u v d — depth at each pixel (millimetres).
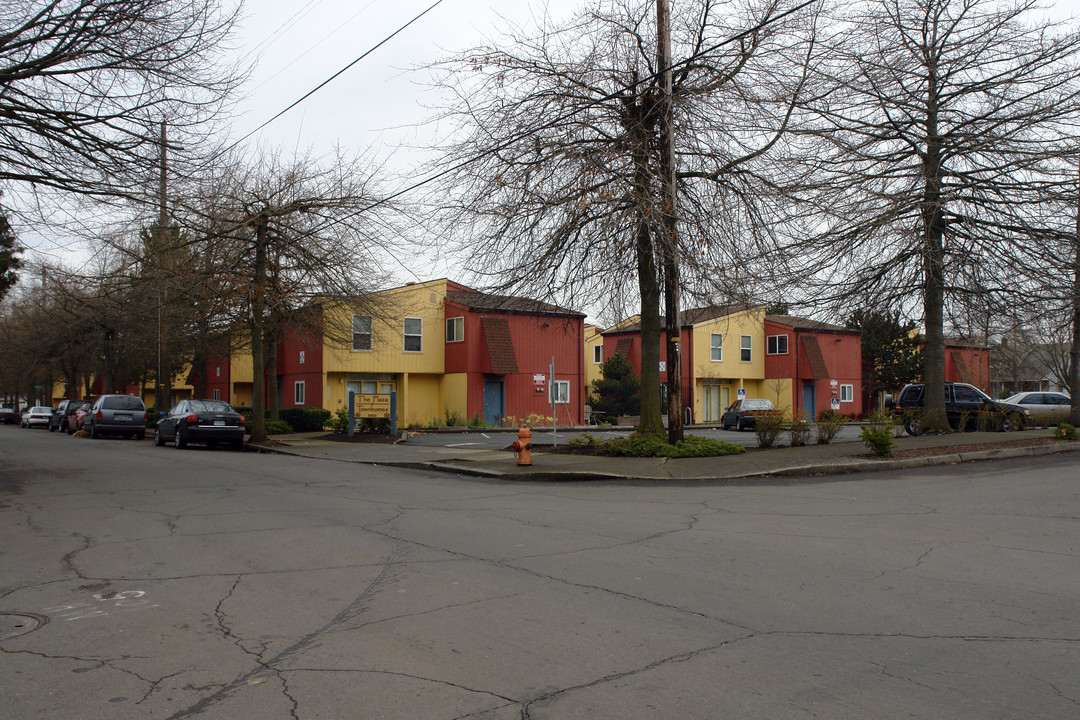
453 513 10625
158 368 33719
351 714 4121
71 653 5078
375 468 17672
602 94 16562
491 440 26250
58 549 8289
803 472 14953
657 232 15391
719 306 16969
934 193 19547
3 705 4246
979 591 6434
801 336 46031
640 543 8445
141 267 26438
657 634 5383
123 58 12898
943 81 19922
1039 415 26078
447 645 5184
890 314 22672
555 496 12484
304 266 24516
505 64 16391
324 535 9008
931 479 13883
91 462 18547
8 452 22078
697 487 13555
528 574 7074
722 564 7422
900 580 6793
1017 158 18922
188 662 4902
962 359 48781
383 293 28891
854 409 48844
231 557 7863
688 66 16156
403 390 37312
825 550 8023
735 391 46656
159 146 13945
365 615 5863
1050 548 8086
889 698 4281
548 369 39125
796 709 4145
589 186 15891
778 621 5656
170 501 11867
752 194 16297
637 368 45875
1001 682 4500
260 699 4324
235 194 23984
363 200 24094
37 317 40719
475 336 37188
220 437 23969
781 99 16062
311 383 36031
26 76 12656
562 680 4566
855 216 19797
